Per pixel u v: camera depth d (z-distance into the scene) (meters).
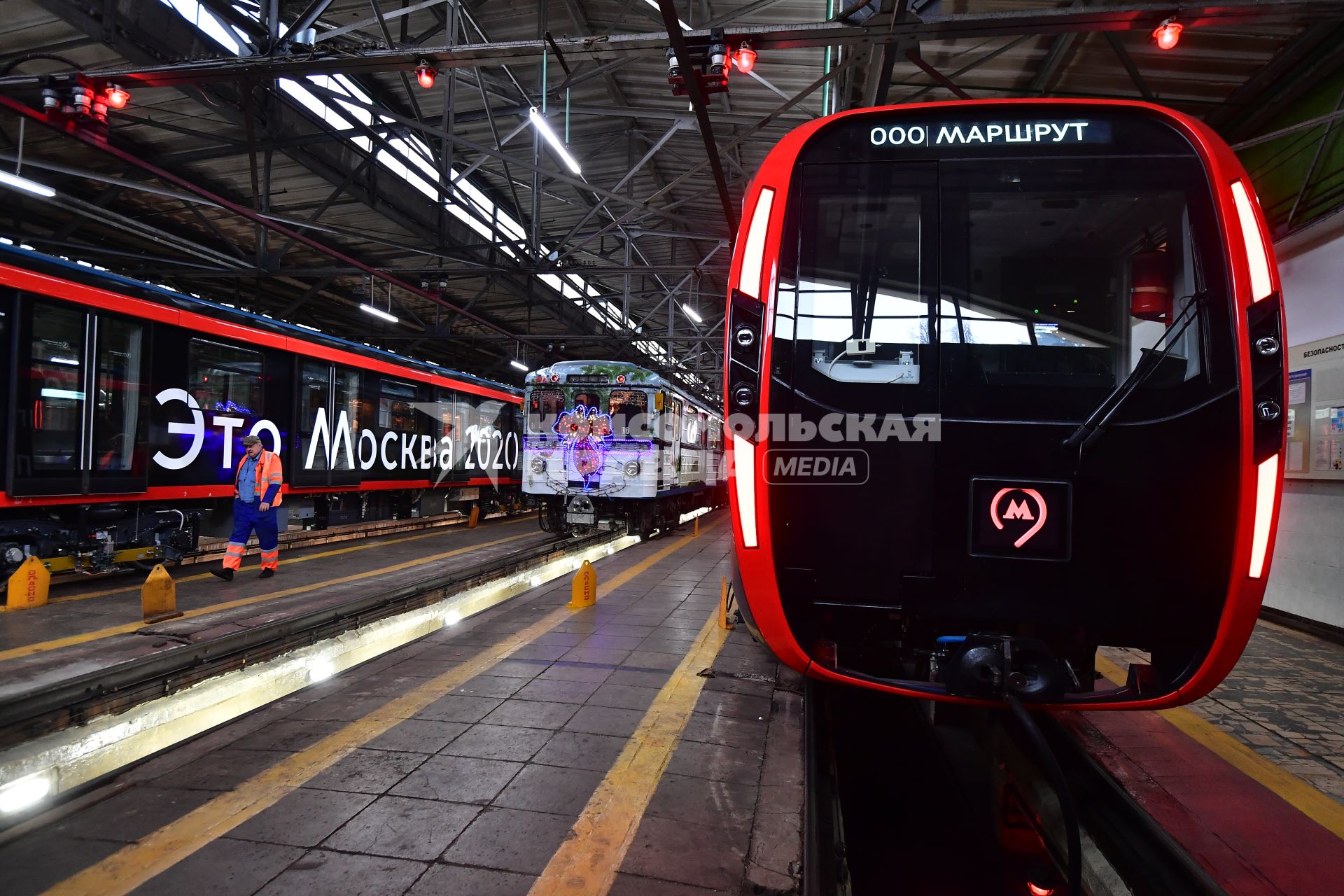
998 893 3.48
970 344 2.73
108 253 12.09
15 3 6.89
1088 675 2.91
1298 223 7.28
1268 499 2.44
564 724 4.03
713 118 9.85
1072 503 2.60
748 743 3.82
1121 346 2.66
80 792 3.14
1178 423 2.53
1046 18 5.34
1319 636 6.22
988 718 3.58
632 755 3.62
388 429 13.45
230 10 8.24
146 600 5.84
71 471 7.38
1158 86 7.67
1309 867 2.78
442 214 13.89
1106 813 2.99
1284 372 2.47
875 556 2.72
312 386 11.29
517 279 16.17
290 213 12.67
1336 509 6.13
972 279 2.76
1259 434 2.45
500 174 13.41
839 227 2.83
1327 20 5.29
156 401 8.42
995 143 2.79
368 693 4.50
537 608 7.09
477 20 8.83
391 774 3.38
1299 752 3.81
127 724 4.52
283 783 3.25
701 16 8.13
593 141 11.97
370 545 11.58
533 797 3.18
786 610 2.79
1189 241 2.61
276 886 2.49
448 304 14.45
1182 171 2.66
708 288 20.81
